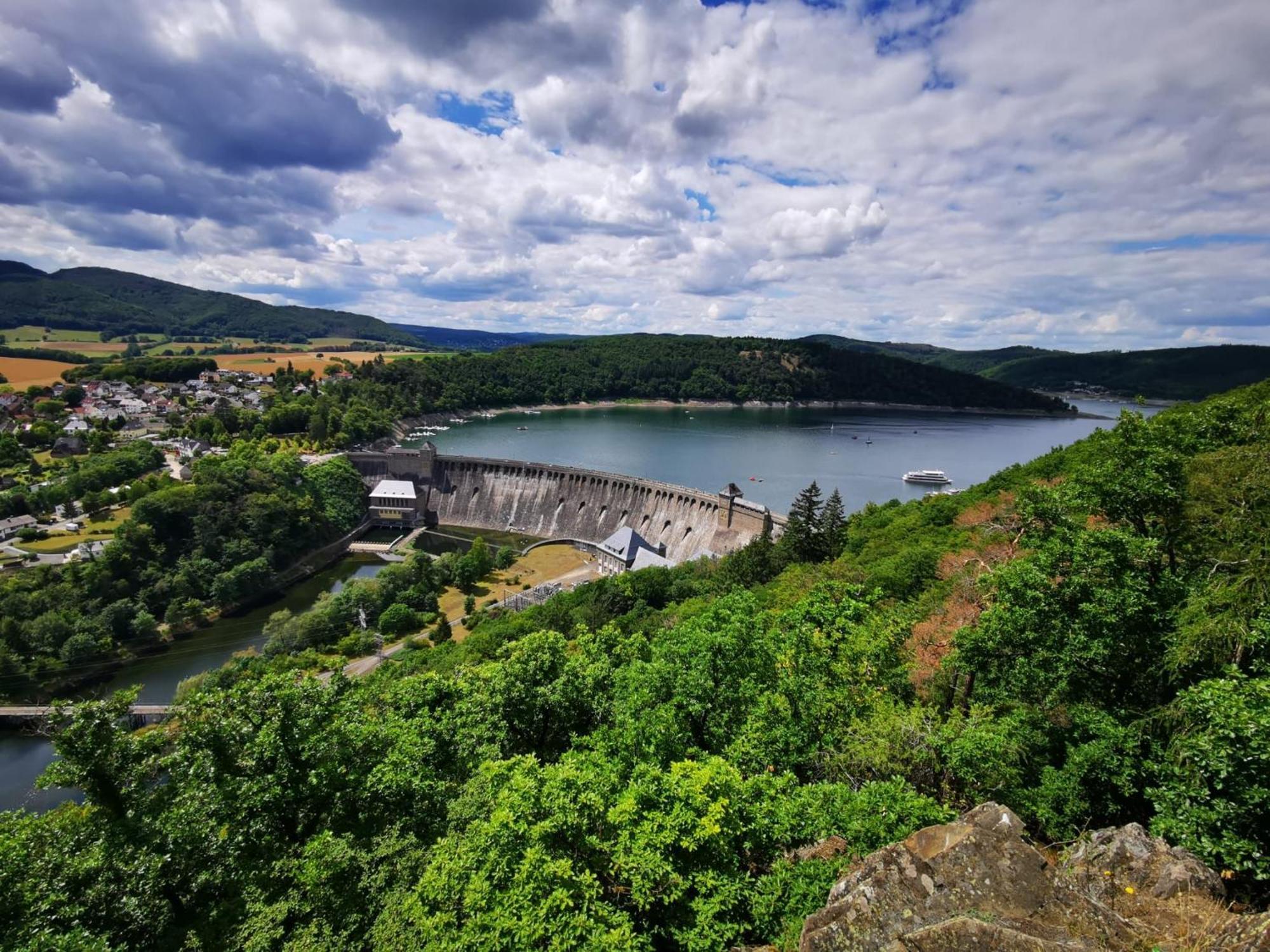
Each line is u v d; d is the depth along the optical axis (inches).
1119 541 1230.9
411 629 6033.5
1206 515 1326.3
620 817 965.2
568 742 1790.1
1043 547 1363.2
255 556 7322.8
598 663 1888.5
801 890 903.7
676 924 918.4
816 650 1510.8
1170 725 1070.4
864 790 1074.7
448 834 1264.8
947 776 1243.2
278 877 1269.7
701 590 4975.4
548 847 957.8
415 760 1488.7
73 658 5324.8
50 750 4429.1
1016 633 1290.6
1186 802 900.0
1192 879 709.3
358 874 1210.0
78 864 1217.4
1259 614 1064.2
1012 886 732.0
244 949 1104.8
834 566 3683.6
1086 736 1177.4
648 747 1360.7
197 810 1359.5
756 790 1128.2
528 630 4554.6
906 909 733.3
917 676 1779.0
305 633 5684.1
